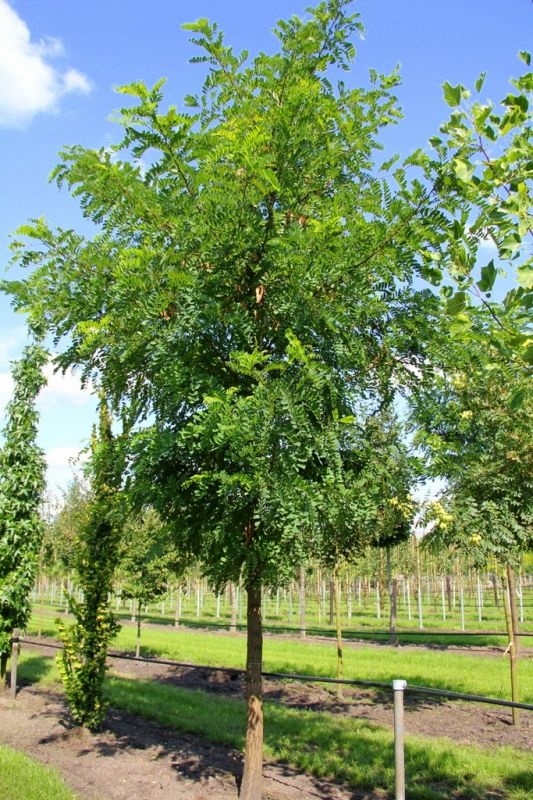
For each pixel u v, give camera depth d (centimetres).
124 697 902
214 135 447
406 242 429
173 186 470
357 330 486
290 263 444
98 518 753
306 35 496
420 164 435
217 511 479
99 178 459
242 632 2103
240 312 463
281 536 432
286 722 749
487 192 279
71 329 521
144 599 1398
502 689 960
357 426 486
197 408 480
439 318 468
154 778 567
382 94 509
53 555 1936
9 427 1094
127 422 518
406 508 727
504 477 673
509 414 596
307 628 2255
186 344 455
